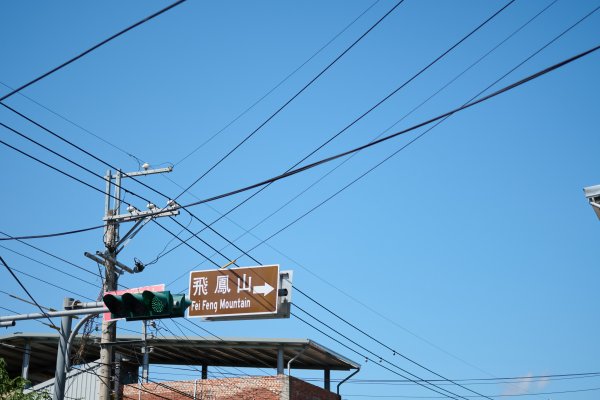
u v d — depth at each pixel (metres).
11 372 44.62
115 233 23.11
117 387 30.98
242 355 40.78
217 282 23.52
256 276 23.23
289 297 22.92
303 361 41.56
